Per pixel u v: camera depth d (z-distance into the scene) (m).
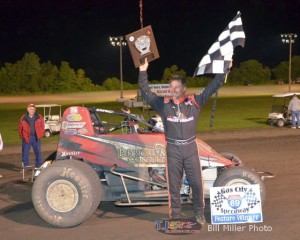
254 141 12.86
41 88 84.62
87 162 5.87
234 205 5.17
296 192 6.71
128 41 4.84
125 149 5.57
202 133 15.28
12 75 83.44
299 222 5.27
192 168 4.85
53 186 5.29
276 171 8.37
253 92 64.25
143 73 4.86
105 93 75.12
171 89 4.82
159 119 10.69
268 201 6.23
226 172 5.34
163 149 5.51
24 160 9.12
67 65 85.38
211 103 38.19
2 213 6.08
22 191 7.34
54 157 6.36
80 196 5.25
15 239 5.03
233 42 4.87
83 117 5.66
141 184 5.79
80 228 5.33
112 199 5.73
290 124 17.62
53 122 16.11
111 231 5.18
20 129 9.11
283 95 18.14
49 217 5.29
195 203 5.02
